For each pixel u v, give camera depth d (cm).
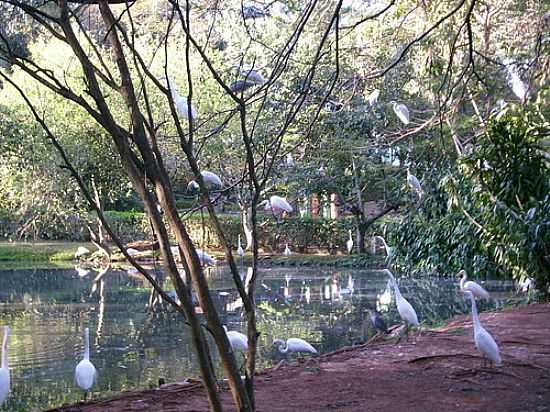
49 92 2470
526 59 1356
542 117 1357
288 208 1039
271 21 1590
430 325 1250
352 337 1215
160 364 1027
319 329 1305
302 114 1856
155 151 356
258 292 1909
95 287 2088
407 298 1762
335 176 2508
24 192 2781
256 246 427
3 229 3319
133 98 353
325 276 2344
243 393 364
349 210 2775
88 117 2517
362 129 2273
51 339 1234
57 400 824
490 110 1379
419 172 2178
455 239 1421
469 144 1559
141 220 3167
